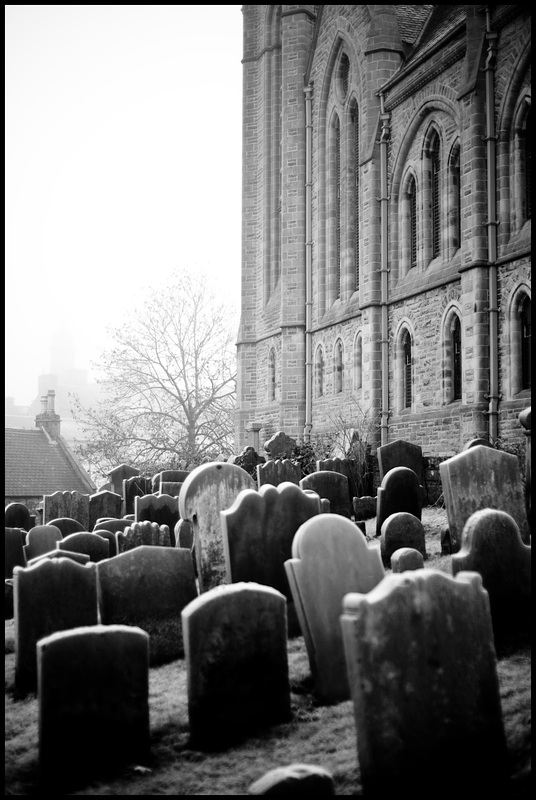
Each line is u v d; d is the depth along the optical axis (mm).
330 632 7254
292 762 6012
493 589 7984
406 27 31969
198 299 45812
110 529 14859
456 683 5656
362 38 31734
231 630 6609
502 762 5734
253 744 6395
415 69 27547
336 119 35344
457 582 5824
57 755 5957
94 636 6137
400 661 5469
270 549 9219
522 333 22406
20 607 8016
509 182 23031
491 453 10695
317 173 35938
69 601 8203
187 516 10680
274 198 40281
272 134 40312
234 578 8977
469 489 10500
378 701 5355
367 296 29891
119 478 24922
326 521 7430
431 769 5449
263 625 6754
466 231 24078
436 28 30125
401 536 11602
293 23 36969
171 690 7660
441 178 26562
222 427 45875
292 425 36000
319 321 35344
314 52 36312
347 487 15281
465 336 23953
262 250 40438
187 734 6633
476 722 5684
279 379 38031
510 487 10773
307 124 36531
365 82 30922
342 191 34375
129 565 8781
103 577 8641
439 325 26000
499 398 22844
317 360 35656
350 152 33906
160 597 8883
